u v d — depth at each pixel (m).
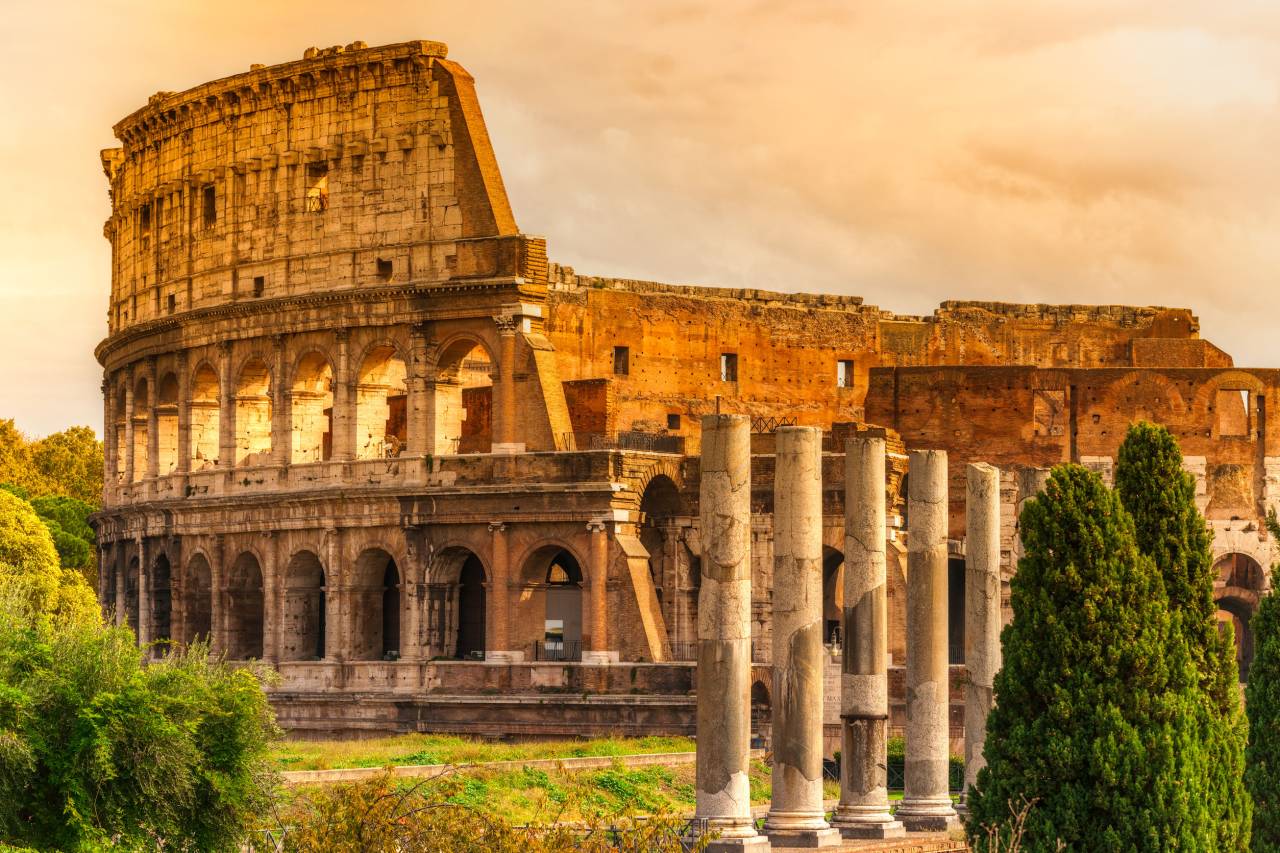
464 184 154.25
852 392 191.12
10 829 80.06
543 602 151.00
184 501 168.38
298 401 162.75
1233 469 171.38
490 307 152.38
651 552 155.62
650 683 144.00
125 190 181.50
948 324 195.00
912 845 92.81
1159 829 80.00
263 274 164.12
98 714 82.44
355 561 157.00
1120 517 83.38
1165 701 81.38
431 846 73.25
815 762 92.44
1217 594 172.62
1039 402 184.00
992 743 83.50
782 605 93.12
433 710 150.12
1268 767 89.31
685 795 119.75
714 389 185.25
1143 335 197.88
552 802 110.62
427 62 156.38
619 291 182.00
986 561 104.38
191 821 85.12
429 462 153.62
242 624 166.88
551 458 149.00
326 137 160.62
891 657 149.50
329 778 110.56
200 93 168.50
